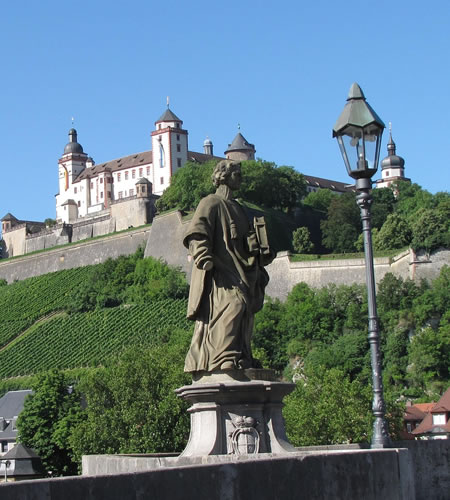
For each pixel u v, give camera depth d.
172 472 10.17
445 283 131.62
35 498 9.11
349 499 12.73
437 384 119.31
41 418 95.69
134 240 190.12
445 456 19.91
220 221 17.64
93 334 163.88
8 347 173.12
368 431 68.31
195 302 17.30
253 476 11.09
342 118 19.77
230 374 16.89
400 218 159.75
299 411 67.69
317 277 149.25
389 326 129.38
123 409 71.81
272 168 194.38
